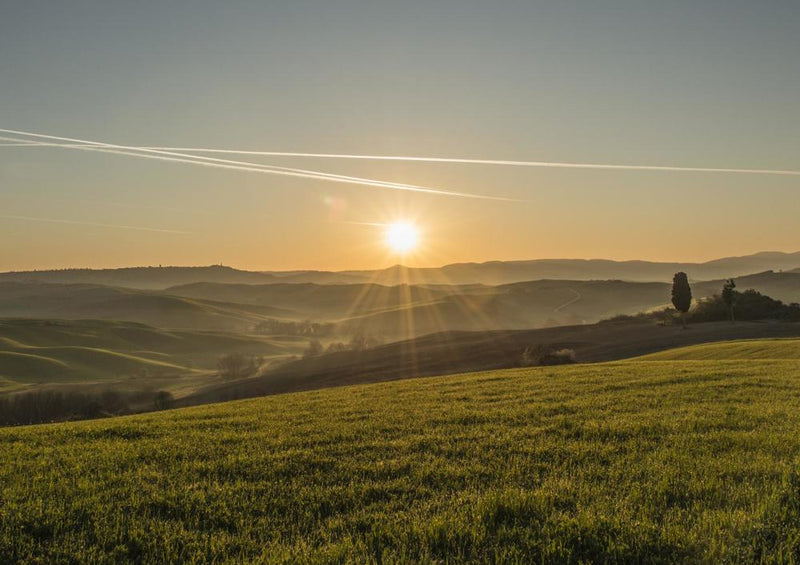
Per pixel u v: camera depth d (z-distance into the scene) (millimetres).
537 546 6758
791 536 6391
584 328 130000
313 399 25156
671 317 129000
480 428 14797
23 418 85188
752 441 11914
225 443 14180
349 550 6824
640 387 22500
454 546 6918
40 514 8586
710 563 6238
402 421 16406
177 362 199375
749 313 114562
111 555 7145
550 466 10609
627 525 7129
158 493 9688
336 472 10812
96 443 14930
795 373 26031
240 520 8250
